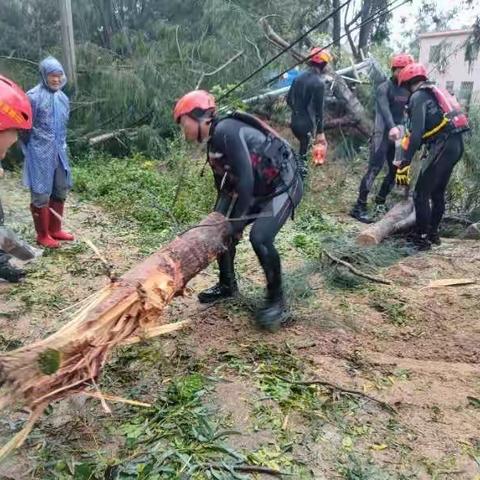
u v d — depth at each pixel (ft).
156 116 31.35
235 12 33.47
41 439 8.38
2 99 8.08
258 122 11.03
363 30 41.63
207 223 10.28
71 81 30.32
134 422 8.76
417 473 7.82
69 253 16.34
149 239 17.66
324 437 8.51
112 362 10.47
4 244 9.39
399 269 15.72
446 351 11.43
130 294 7.68
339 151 30.17
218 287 13.10
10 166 27.76
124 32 33.65
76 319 7.16
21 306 12.89
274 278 11.62
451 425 8.89
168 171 26.07
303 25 35.50
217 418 8.87
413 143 16.42
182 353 10.80
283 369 10.32
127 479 7.47
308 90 22.38
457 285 14.76
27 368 6.19
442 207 17.65
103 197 22.36
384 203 21.93
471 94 27.84
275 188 11.34
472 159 22.11
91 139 29.35
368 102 31.45
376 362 10.71
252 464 7.85
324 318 12.46
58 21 34.06
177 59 32.55
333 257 15.10
